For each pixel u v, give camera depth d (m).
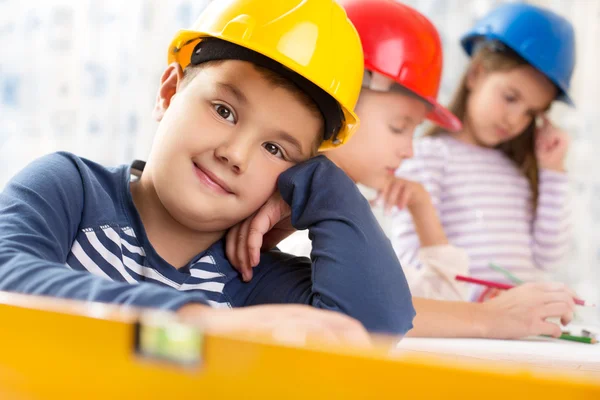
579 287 2.01
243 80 0.73
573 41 1.74
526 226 1.84
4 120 2.16
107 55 2.15
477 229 1.79
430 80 1.20
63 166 0.75
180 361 0.28
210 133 0.72
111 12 2.15
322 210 0.79
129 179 0.80
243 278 0.81
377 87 1.17
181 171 0.73
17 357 0.32
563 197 1.87
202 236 0.79
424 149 1.80
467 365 0.26
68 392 0.30
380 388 0.26
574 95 2.02
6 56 2.16
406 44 1.16
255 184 0.76
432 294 1.29
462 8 1.99
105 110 2.14
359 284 0.74
